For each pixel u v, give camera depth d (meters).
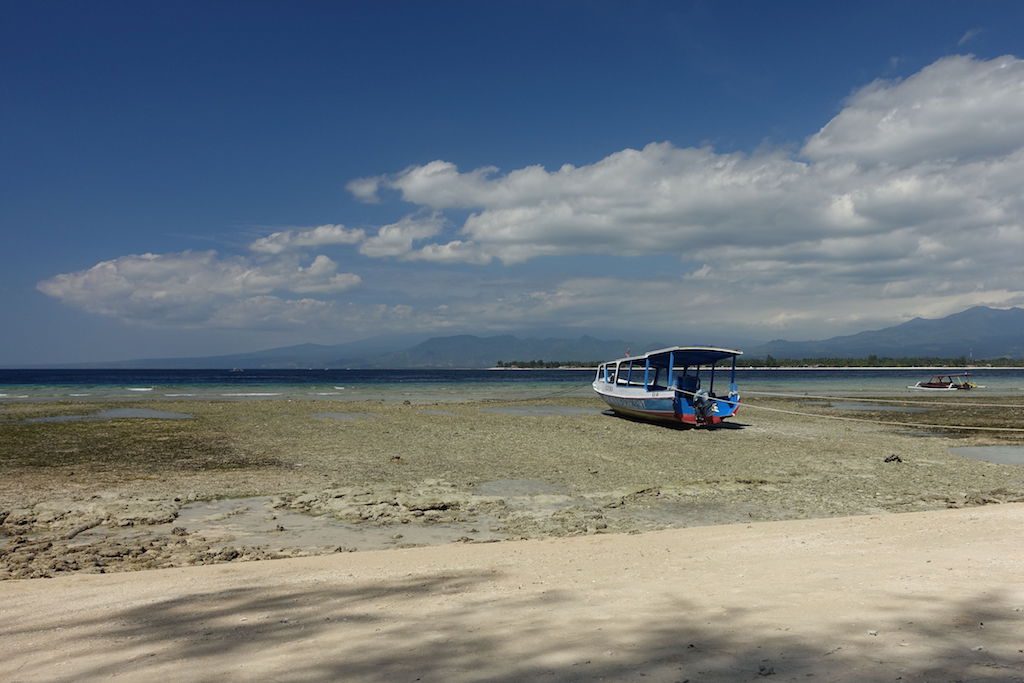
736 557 8.94
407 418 34.88
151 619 6.91
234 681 4.72
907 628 5.26
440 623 6.12
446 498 15.88
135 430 28.80
